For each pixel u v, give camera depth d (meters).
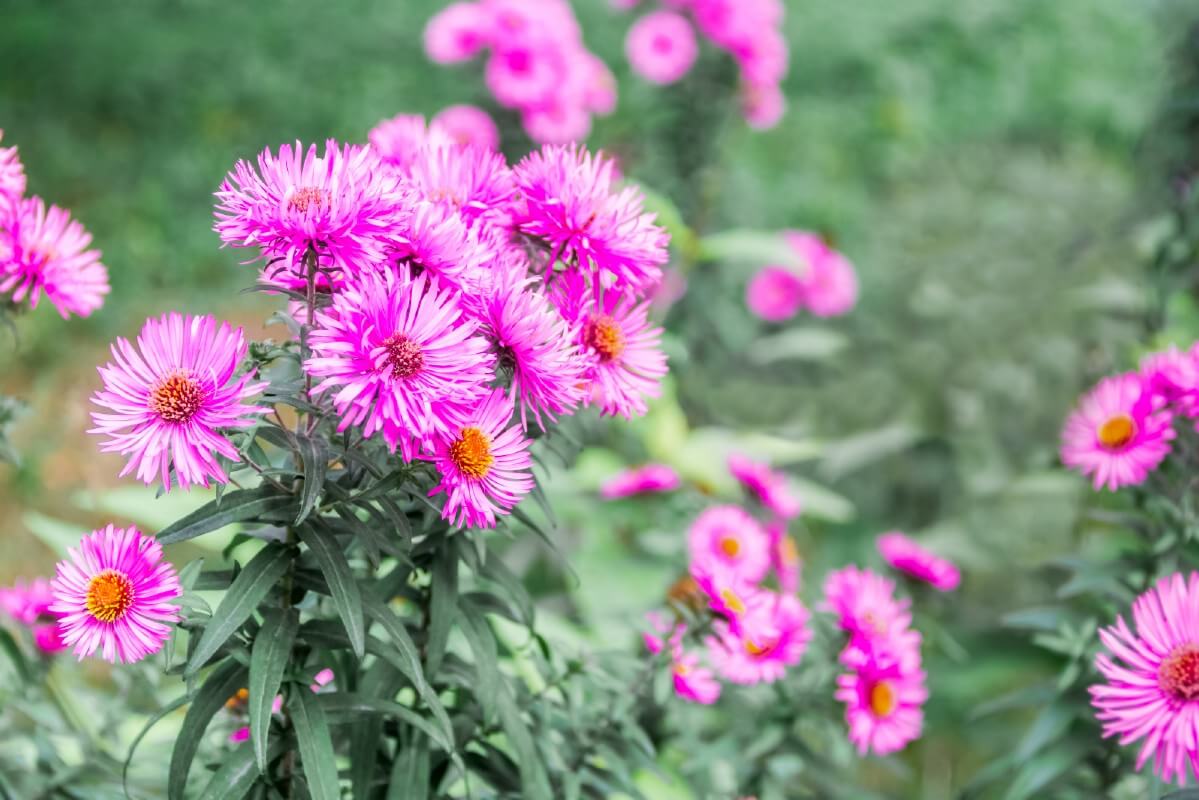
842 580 0.63
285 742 0.48
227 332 0.43
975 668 0.94
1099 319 1.03
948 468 1.07
